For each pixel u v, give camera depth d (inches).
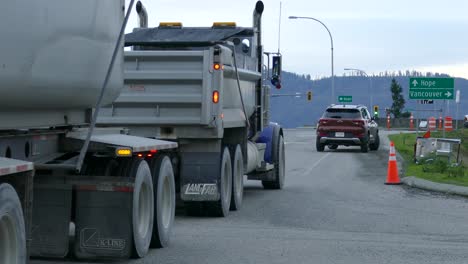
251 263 440.1
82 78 398.0
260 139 865.5
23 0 324.2
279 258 456.4
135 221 431.8
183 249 484.1
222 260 447.8
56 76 364.5
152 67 618.8
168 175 496.4
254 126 794.8
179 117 619.5
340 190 883.4
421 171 1055.6
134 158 444.5
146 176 451.8
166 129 627.8
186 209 650.8
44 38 346.6
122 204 424.5
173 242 511.8
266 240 522.9
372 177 1064.2
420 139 1210.6
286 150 1812.3
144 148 444.8
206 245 500.1
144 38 712.4
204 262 441.4
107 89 440.5
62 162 404.8
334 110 1749.5
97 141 429.1
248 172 769.6
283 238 532.4
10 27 314.8
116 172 434.6
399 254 475.2
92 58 409.1
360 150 1828.2
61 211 415.2
